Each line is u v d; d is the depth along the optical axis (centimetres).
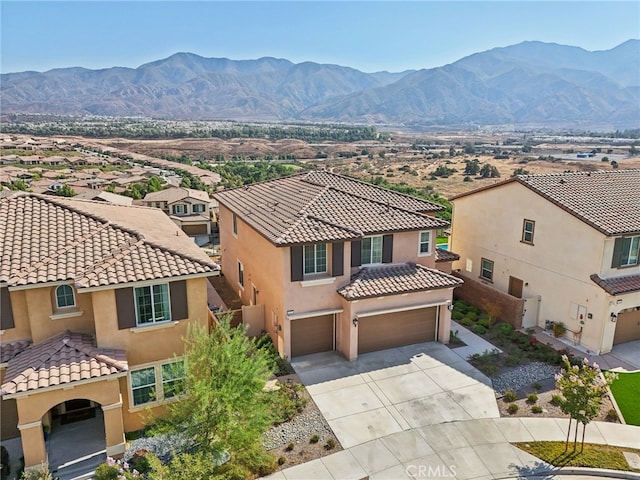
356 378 1905
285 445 1507
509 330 2331
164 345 1606
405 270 2216
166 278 1548
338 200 2358
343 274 2048
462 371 1961
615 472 1388
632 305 2134
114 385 1426
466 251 2958
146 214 2509
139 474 1323
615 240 2100
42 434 1370
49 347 1463
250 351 1706
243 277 2652
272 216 2250
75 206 1942
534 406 1703
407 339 2202
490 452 1479
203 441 1284
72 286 1549
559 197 2306
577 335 2214
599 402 1405
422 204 2534
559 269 2297
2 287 1477
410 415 1662
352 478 1369
